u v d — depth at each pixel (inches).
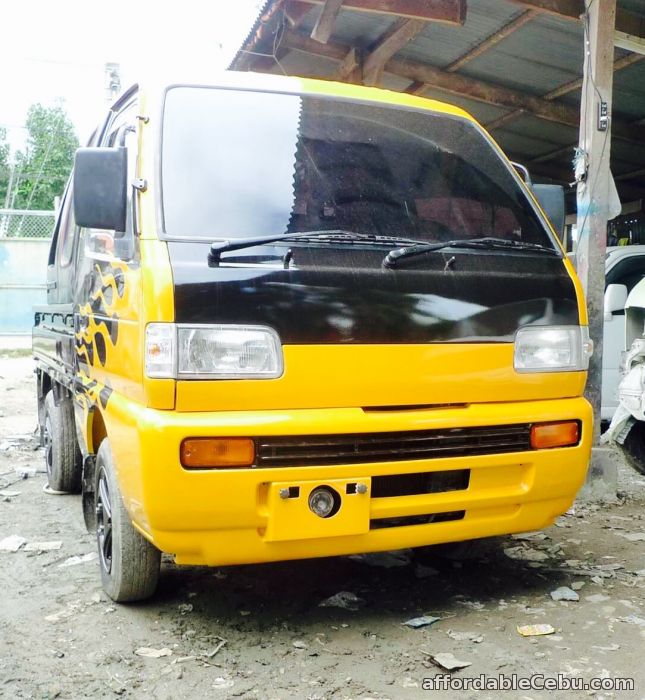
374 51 315.9
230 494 116.6
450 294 131.3
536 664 121.2
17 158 1181.1
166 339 116.3
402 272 129.1
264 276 120.4
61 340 201.9
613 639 129.9
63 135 1197.1
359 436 123.3
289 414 119.6
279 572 159.6
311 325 121.2
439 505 130.0
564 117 369.1
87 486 168.4
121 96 167.8
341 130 148.9
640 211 502.6
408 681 116.4
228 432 115.9
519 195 157.8
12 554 173.8
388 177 146.5
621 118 381.7
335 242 130.1
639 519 198.7
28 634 133.0
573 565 165.2
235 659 123.1
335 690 113.8
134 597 141.9
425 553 171.9
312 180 140.0
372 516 125.5
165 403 116.7
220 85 145.3
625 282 304.5
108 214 129.8
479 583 155.1
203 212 128.7
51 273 227.9
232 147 137.9
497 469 134.6
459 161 156.2
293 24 282.5
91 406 152.0
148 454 115.4
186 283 117.4
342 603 144.0
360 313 124.0
